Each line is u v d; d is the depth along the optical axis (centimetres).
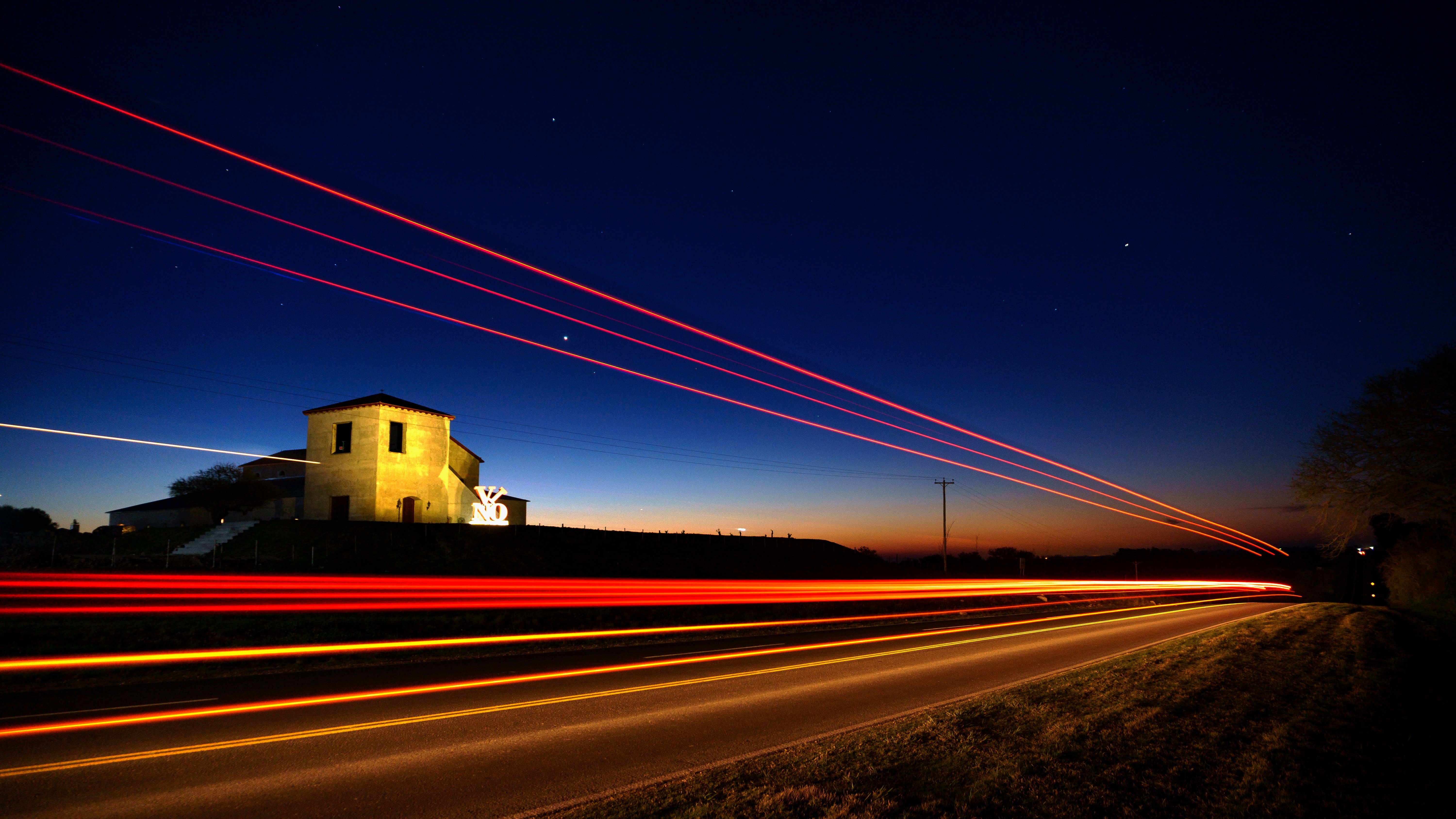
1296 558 10831
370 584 3022
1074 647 1877
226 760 720
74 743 776
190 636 1650
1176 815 593
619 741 821
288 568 3250
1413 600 3750
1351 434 3098
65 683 1152
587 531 5262
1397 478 2981
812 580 5259
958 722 897
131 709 956
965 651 1759
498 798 622
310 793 627
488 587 3231
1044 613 3528
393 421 4528
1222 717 953
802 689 1181
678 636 2105
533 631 2077
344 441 4544
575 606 2767
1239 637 1981
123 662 1340
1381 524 4125
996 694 1098
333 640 1716
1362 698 1149
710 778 667
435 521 4688
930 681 1278
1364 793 668
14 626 1658
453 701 1034
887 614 3166
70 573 2766
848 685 1227
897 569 6838
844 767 700
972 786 648
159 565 3111
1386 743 872
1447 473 2891
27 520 5647
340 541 3794
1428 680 1470
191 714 930
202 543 3847
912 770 695
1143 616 3297
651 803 597
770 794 618
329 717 920
